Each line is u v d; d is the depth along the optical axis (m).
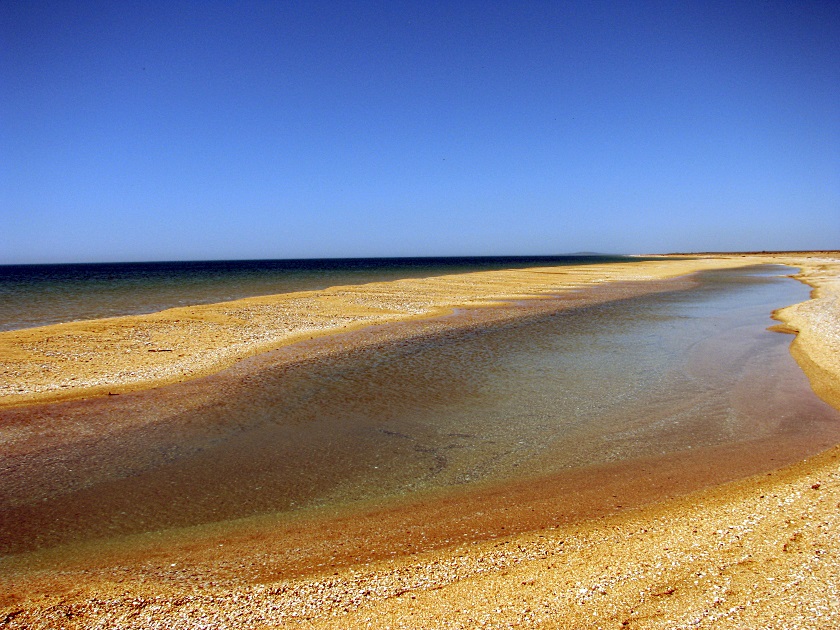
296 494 8.90
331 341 21.61
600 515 7.85
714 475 9.20
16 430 11.80
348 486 9.16
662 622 5.05
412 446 10.91
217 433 11.72
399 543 7.23
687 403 13.44
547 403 13.59
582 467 9.73
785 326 24.50
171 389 14.91
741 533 6.80
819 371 16.19
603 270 76.94
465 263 154.00
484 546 7.02
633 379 15.78
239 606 5.80
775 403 13.33
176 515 8.25
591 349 20.14
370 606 5.67
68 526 7.95
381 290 42.44
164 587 6.27
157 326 23.89
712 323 26.22
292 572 6.55
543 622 5.18
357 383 15.58
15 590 6.29
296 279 67.44
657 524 7.39
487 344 21.16
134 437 11.50
